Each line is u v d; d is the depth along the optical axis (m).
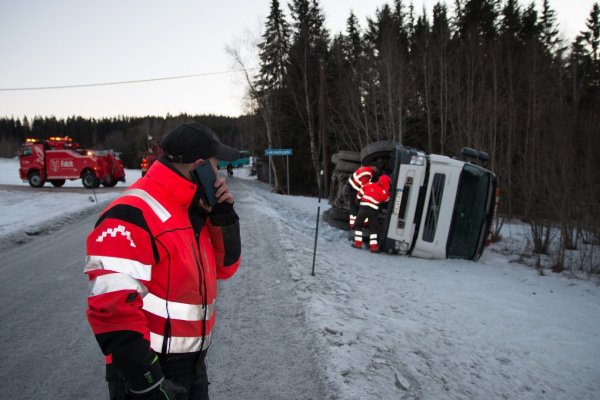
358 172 10.73
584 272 10.09
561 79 27.69
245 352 4.20
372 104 30.70
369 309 5.63
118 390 1.65
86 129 125.75
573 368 5.14
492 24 35.56
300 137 36.81
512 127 21.38
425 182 9.99
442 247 10.05
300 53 35.78
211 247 2.05
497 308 6.89
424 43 30.39
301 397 3.39
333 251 9.38
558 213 11.01
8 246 9.84
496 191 10.52
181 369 1.78
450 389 3.96
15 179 36.03
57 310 5.60
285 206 19.53
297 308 5.12
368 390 3.38
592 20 42.56
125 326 1.45
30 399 3.53
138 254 1.57
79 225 12.51
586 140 11.54
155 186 1.75
